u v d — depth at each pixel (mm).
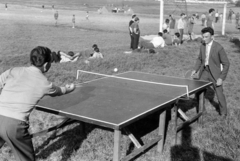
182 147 4477
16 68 3299
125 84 5309
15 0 75750
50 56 3285
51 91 3195
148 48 13914
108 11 59000
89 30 24328
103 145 4523
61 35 20234
